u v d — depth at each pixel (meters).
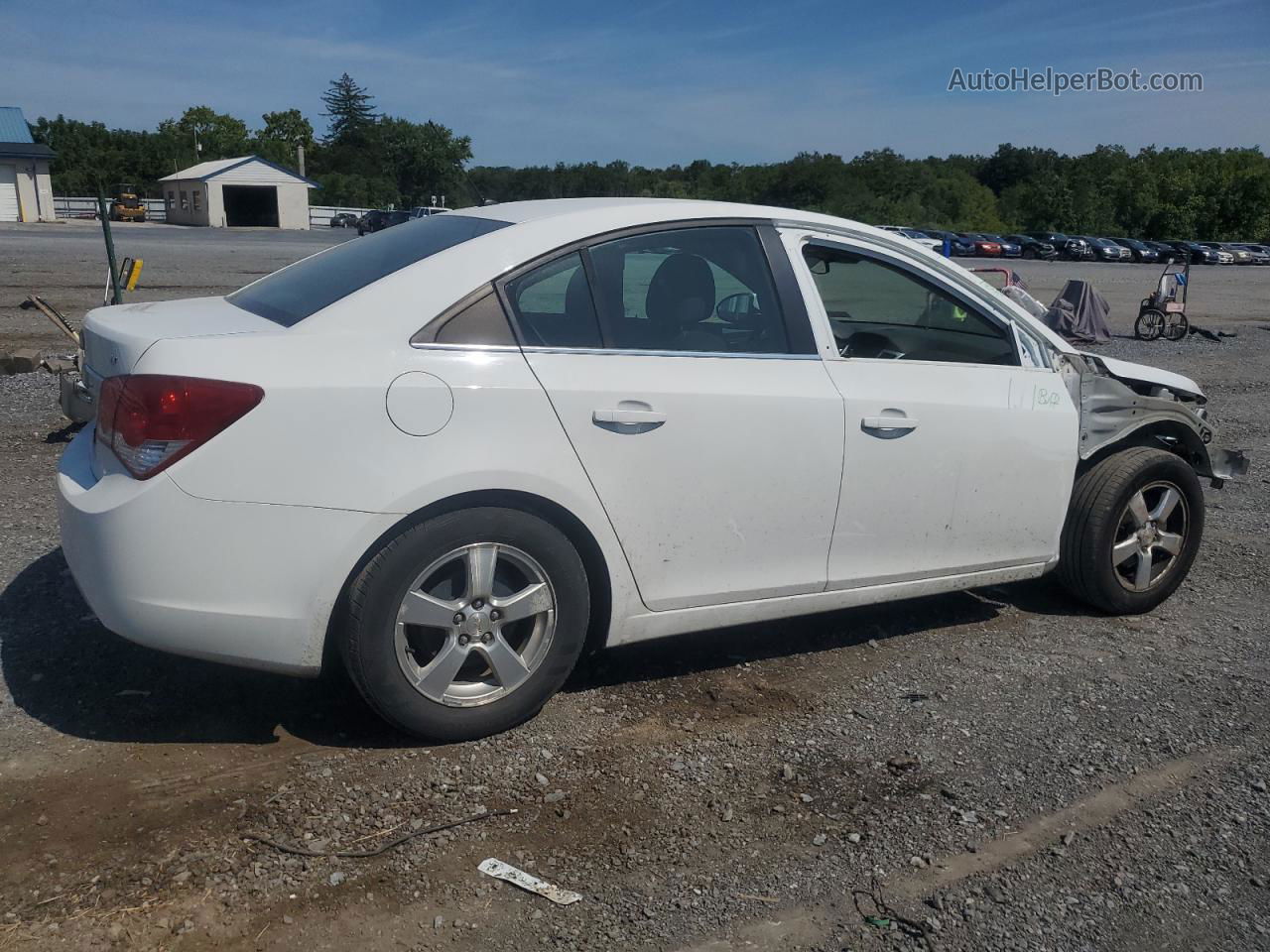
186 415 3.05
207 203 64.06
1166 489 4.91
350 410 3.16
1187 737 3.78
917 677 4.21
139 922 2.59
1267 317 23.23
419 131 92.25
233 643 3.17
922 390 4.12
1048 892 2.89
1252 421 10.21
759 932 2.69
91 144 92.44
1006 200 102.44
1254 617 5.03
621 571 3.64
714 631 4.61
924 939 2.69
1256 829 3.22
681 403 3.62
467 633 3.42
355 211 75.00
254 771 3.29
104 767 3.27
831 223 4.11
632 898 2.79
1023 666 4.34
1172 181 90.62
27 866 2.79
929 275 4.31
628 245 3.69
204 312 3.65
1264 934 2.76
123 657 3.98
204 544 3.08
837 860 3.00
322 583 3.19
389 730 3.57
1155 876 2.98
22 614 4.31
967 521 4.32
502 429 3.34
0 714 3.54
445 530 3.30
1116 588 4.85
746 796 3.29
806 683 4.12
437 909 2.71
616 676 4.11
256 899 2.71
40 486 6.11
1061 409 4.51
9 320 13.82
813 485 3.89
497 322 3.42
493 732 3.55
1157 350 16.38
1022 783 3.43
